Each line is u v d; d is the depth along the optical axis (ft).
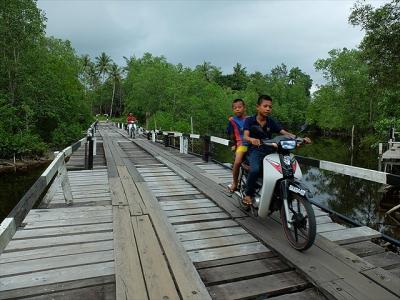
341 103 141.08
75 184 24.77
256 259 12.35
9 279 10.73
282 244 13.17
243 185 16.76
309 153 115.96
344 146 141.08
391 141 69.31
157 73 166.30
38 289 10.21
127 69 253.44
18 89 85.35
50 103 94.58
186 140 44.55
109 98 288.30
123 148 55.26
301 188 12.01
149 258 11.89
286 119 243.60
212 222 16.47
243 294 9.99
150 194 21.09
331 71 141.38
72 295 9.95
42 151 80.28
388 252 12.96
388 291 9.75
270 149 14.51
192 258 12.37
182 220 16.71
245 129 14.57
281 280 10.84
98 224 15.88
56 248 13.12
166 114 157.48
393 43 58.08
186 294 9.61
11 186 51.49
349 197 49.93
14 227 8.86
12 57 83.71
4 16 78.64
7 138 71.82
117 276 10.64
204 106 162.30
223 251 13.02
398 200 48.34
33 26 82.79
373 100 127.13
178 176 28.27
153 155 42.29
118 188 22.72
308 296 10.04
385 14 57.31
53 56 110.42
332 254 12.20
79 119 136.87
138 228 14.93
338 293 9.64
